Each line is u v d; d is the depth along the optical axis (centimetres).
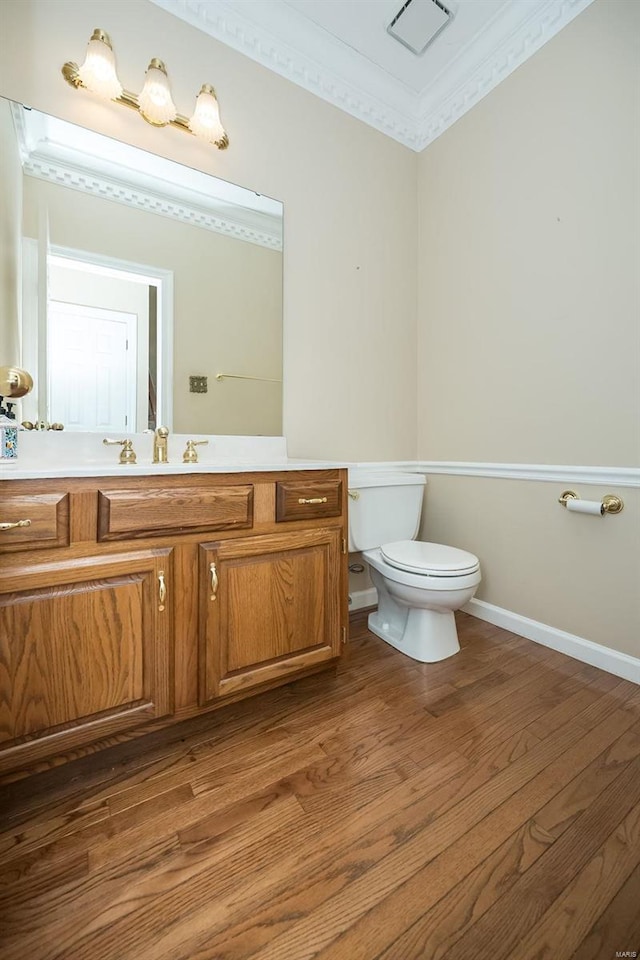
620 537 150
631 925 71
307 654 136
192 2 157
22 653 92
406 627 170
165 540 110
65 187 141
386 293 216
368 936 70
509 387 185
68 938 69
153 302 157
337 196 197
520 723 125
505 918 73
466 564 154
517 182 179
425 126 218
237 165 171
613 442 150
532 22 168
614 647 152
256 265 177
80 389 143
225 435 171
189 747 115
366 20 171
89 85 138
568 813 93
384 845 86
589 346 156
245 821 92
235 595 121
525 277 177
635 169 142
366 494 188
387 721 126
